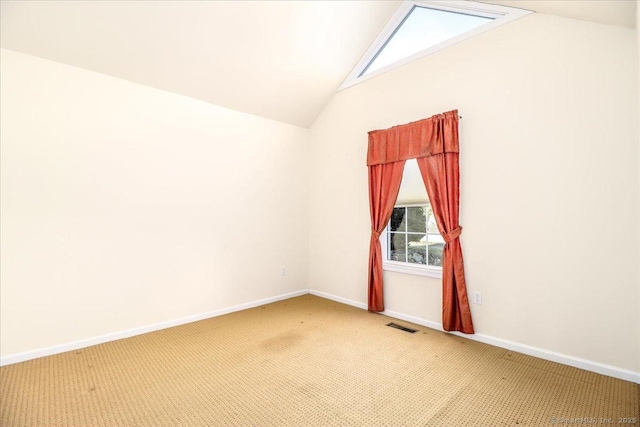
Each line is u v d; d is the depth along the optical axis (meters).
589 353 2.24
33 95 2.45
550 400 1.88
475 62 2.81
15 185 2.37
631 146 2.08
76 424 1.67
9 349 2.34
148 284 3.03
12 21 2.23
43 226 2.48
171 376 2.17
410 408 1.82
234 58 3.11
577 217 2.28
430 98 3.13
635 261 2.07
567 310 2.32
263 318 3.41
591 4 1.96
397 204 3.46
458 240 2.86
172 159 3.19
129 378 2.14
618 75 2.13
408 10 3.25
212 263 3.49
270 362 2.39
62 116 2.57
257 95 3.63
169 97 3.17
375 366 2.32
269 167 4.02
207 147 3.45
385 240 3.55
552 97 2.39
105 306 2.78
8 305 2.33
